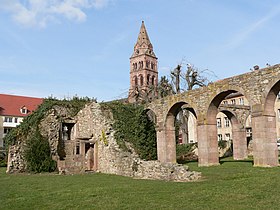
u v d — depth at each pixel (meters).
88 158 25.05
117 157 21.17
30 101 67.12
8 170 23.72
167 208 8.72
